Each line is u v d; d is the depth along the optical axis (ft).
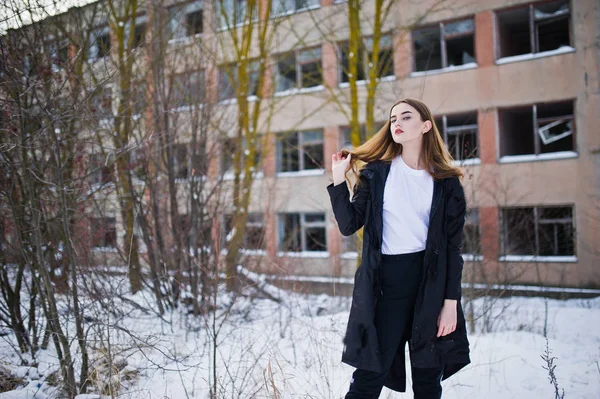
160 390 9.55
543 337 14.57
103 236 14.44
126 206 17.58
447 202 6.88
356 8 26.09
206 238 18.74
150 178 18.20
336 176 6.91
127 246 16.70
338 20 49.29
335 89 50.57
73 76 12.46
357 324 6.68
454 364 7.10
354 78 25.90
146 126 17.67
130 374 10.13
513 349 12.43
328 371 10.10
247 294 19.16
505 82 45.42
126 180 17.35
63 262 11.94
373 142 7.48
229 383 9.65
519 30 50.29
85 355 9.58
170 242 18.81
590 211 41.52
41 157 10.91
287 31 50.49
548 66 43.91
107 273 12.15
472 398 8.92
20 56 10.96
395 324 6.74
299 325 15.48
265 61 31.83
